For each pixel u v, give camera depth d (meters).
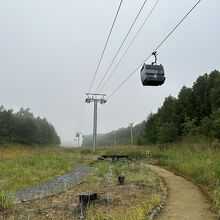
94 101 60.91
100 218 10.72
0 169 24.34
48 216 11.75
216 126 42.19
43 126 148.12
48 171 25.39
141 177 20.27
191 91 66.44
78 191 16.58
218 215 10.72
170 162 28.02
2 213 12.21
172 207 12.04
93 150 53.53
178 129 61.94
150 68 16.45
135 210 11.04
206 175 17.98
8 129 107.25
